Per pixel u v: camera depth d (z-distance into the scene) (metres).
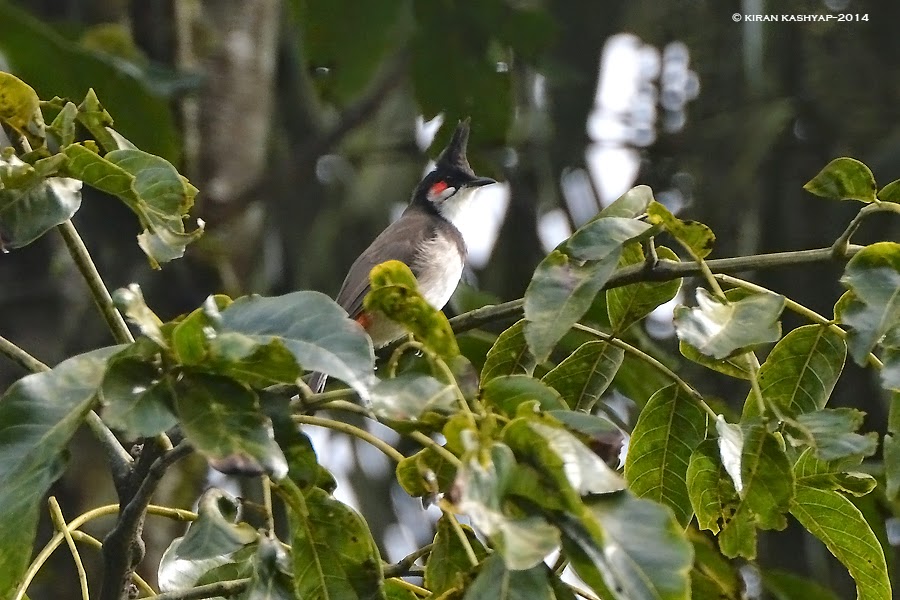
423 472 3.93
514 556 2.91
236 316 3.47
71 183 3.99
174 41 9.86
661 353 6.71
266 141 10.44
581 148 10.80
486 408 3.51
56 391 3.39
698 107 10.23
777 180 9.73
